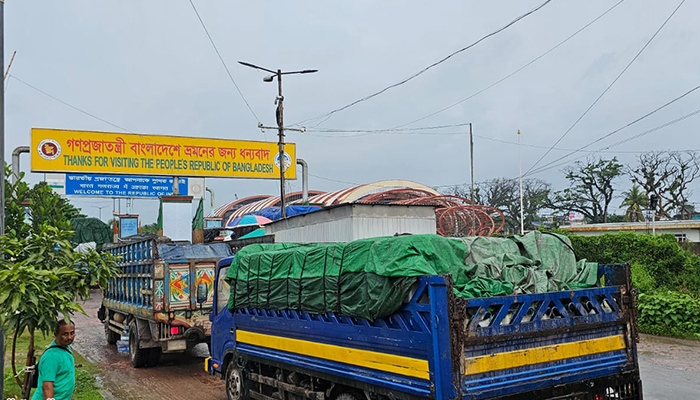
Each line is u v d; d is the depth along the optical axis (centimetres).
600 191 5203
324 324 598
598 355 542
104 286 552
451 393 438
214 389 955
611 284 590
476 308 464
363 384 545
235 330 802
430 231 1683
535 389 489
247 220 2436
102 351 1377
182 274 1052
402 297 480
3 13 594
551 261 588
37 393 473
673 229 3528
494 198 5947
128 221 3300
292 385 671
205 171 2456
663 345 1193
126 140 2320
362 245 547
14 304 451
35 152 2178
